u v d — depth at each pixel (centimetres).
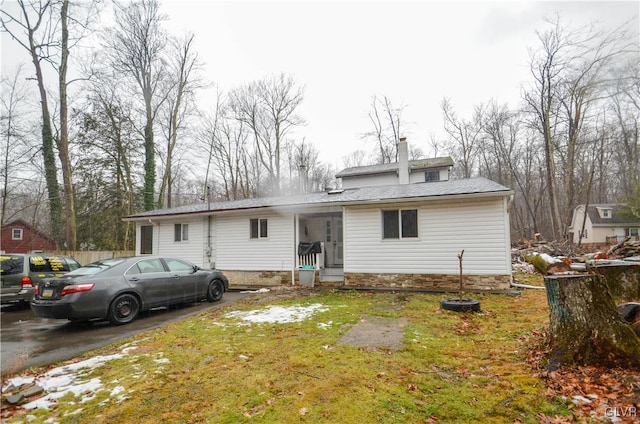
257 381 362
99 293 631
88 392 345
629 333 349
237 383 358
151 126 2153
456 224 945
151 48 2156
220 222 1290
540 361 381
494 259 902
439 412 286
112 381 372
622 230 3095
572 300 376
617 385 309
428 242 974
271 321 633
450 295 879
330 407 300
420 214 988
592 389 309
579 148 2306
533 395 307
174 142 2334
